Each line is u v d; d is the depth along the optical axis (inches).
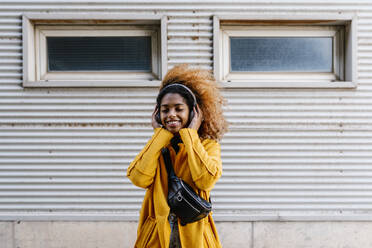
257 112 147.9
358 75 147.5
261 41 152.4
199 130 82.5
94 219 146.2
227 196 148.4
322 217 147.3
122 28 150.3
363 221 147.3
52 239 146.6
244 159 148.5
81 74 150.7
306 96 147.9
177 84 76.1
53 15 143.3
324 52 152.7
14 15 144.4
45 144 146.9
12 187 146.6
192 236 72.7
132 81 145.3
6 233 146.0
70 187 147.1
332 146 148.3
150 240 74.3
